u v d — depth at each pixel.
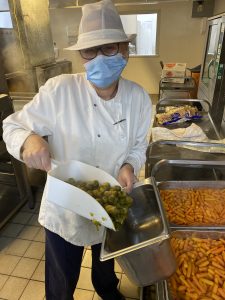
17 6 2.29
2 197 2.29
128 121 1.01
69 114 0.95
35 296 1.50
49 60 2.83
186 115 2.03
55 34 5.37
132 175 0.96
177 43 5.33
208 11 4.84
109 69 0.86
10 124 0.92
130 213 0.90
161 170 1.56
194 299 0.83
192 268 0.91
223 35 1.92
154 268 0.71
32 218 2.14
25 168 2.10
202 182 1.30
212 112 2.13
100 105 0.96
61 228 1.05
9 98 1.87
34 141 0.81
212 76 2.17
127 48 0.92
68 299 1.18
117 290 1.43
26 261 1.73
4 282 1.59
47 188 0.73
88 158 1.00
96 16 0.81
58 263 1.11
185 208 1.21
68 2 3.10
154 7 5.05
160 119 2.04
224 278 0.87
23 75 2.57
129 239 0.82
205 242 0.99
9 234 1.97
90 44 0.79
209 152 1.51
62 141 0.98
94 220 0.73
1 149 1.88
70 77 1.00
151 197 0.91
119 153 1.01
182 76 2.93
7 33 2.42
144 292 1.07
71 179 0.82
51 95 0.94
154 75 5.71
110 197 0.77
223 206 1.20
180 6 4.96
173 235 1.01
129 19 5.36
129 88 1.04
